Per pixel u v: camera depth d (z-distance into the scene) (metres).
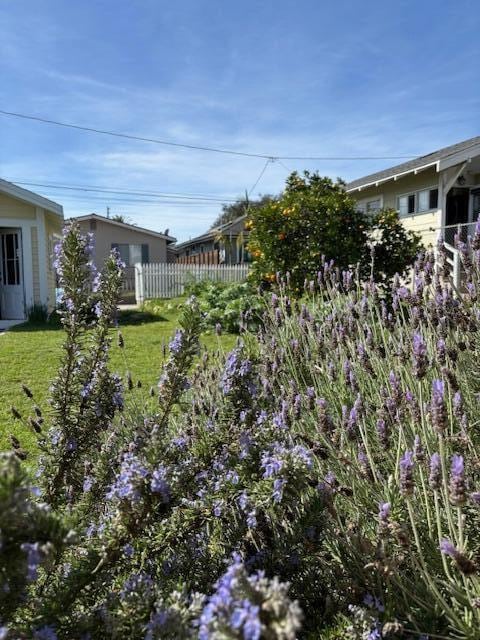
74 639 1.27
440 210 13.78
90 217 26.41
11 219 12.67
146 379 5.89
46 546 1.04
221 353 3.97
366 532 1.86
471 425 2.16
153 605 1.26
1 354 7.67
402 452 2.11
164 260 28.11
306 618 1.64
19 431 4.11
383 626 1.43
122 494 1.38
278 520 1.71
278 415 2.04
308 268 8.41
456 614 1.51
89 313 2.17
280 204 8.89
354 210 9.02
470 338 2.93
